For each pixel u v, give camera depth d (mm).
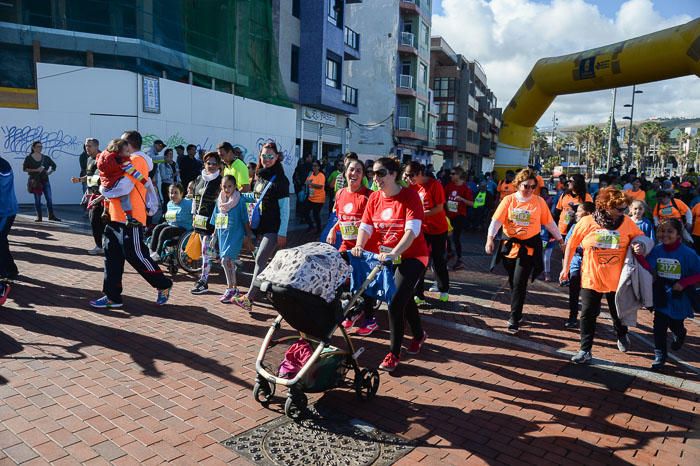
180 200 8438
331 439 3674
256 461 3352
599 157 110312
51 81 16828
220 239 6727
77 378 4422
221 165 7750
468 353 5555
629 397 4633
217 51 21719
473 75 60906
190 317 6184
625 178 15953
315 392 4027
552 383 4863
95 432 3596
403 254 4910
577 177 9195
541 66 21172
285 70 26500
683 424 4152
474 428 3939
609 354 5746
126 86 17797
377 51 39531
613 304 5723
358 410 4148
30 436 3508
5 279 6469
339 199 6008
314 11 27188
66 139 17156
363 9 39469
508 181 15516
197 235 7508
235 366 4832
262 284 3875
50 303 6426
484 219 18484
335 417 4004
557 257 13414
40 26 17547
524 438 3822
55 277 7629
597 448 3729
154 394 4203
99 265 8516
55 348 5043
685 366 5477
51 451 3344
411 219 4676
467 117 56125
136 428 3672
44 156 12578
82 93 17266
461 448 3643
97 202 8758
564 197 9375
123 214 6137
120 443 3473
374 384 4340
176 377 4543
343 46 29844
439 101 55656
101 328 5656
